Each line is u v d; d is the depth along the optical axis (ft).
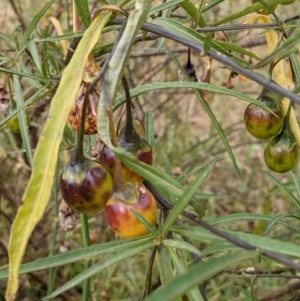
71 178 0.53
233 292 1.30
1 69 0.81
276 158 0.73
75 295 1.39
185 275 0.36
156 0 1.19
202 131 2.37
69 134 0.99
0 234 1.50
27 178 1.50
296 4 1.52
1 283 1.39
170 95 1.89
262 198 1.86
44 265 0.53
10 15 1.49
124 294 1.45
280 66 0.77
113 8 0.53
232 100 2.38
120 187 0.53
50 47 1.08
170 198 0.60
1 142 1.33
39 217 0.47
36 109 1.17
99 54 0.77
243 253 0.45
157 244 0.53
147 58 1.75
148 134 0.70
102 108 0.47
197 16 0.73
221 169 2.04
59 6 1.35
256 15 0.83
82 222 1.01
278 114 0.72
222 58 0.51
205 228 0.53
